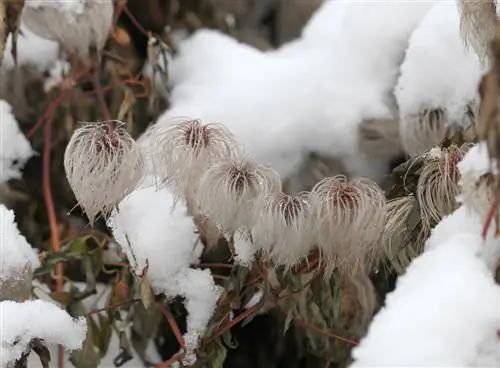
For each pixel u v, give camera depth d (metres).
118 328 1.09
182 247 1.02
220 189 0.96
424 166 0.98
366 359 0.86
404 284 0.89
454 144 0.98
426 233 0.97
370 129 1.09
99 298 1.08
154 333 1.09
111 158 0.97
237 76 1.11
